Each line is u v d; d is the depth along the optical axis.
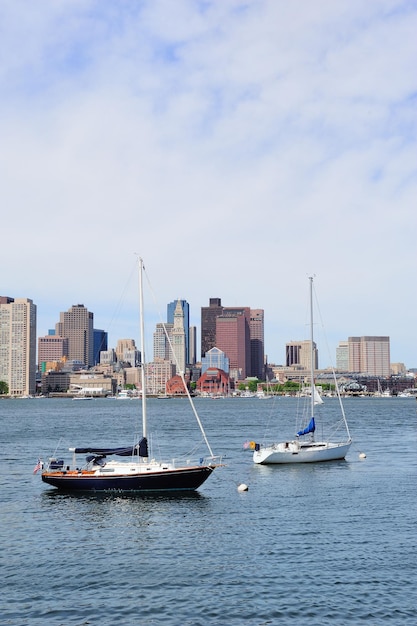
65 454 105.50
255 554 44.53
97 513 57.78
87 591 37.88
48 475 67.31
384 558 43.19
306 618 33.91
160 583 39.00
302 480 75.56
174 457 100.00
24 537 49.75
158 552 45.34
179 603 35.97
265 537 48.91
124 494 65.56
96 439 136.25
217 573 40.62
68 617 34.34
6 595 37.34
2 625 33.38
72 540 48.75
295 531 50.59
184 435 145.12
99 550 46.00
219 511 58.25
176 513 57.66
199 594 37.22
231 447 115.50
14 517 56.44
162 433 152.12
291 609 35.00
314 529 51.19
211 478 77.00
